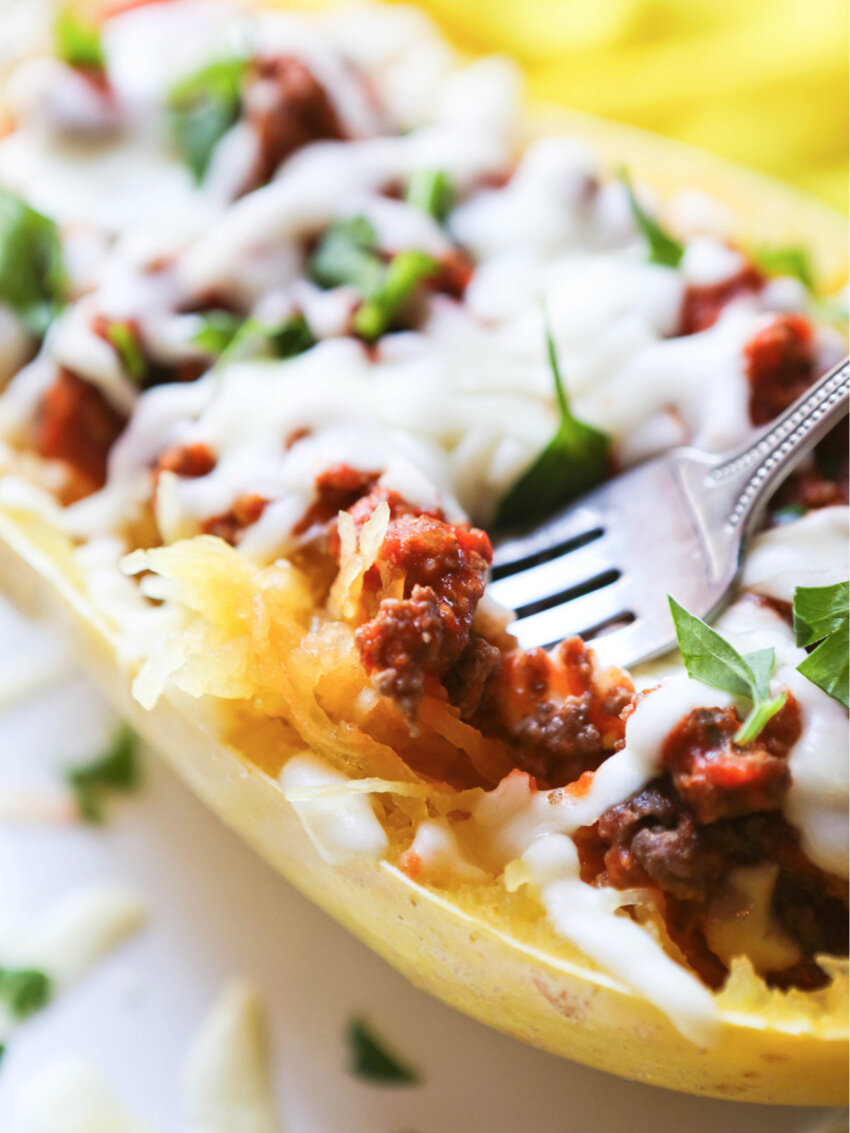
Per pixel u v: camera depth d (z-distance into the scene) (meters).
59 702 0.48
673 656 0.40
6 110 0.51
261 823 0.41
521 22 0.59
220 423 0.43
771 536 0.41
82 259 0.48
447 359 0.44
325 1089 0.42
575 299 0.45
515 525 0.44
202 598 0.40
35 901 0.45
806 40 0.58
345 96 0.50
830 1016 0.37
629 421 0.43
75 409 0.46
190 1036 0.43
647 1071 0.40
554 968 0.38
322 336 0.45
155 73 0.51
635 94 0.58
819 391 0.40
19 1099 0.42
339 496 0.42
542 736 0.39
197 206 0.49
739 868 0.38
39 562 0.45
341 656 0.39
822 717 0.38
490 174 0.49
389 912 0.39
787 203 0.49
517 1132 0.41
